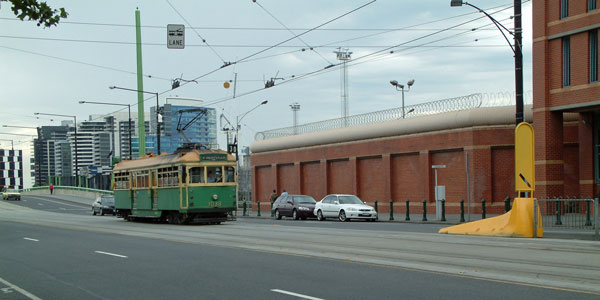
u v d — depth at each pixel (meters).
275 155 49.53
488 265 11.37
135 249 16.55
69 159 172.62
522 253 13.07
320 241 17.11
